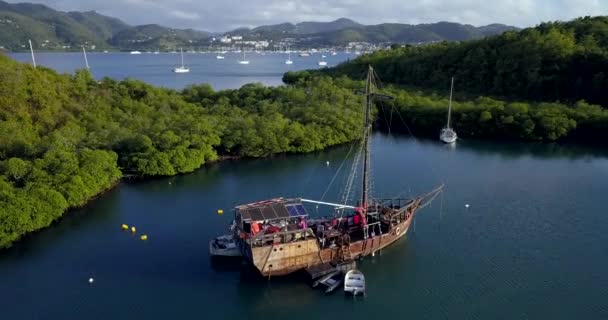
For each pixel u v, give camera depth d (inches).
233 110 7027.6
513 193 4594.0
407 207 3612.2
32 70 6235.2
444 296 2834.6
